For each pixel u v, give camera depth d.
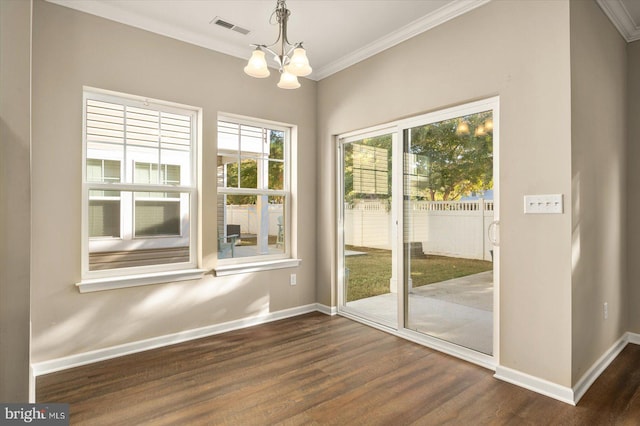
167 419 2.02
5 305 1.60
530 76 2.35
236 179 3.66
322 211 4.10
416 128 3.19
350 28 3.11
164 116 3.21
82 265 2.81
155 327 3.06
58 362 2.63
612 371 2.58
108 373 2.57
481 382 2.44
